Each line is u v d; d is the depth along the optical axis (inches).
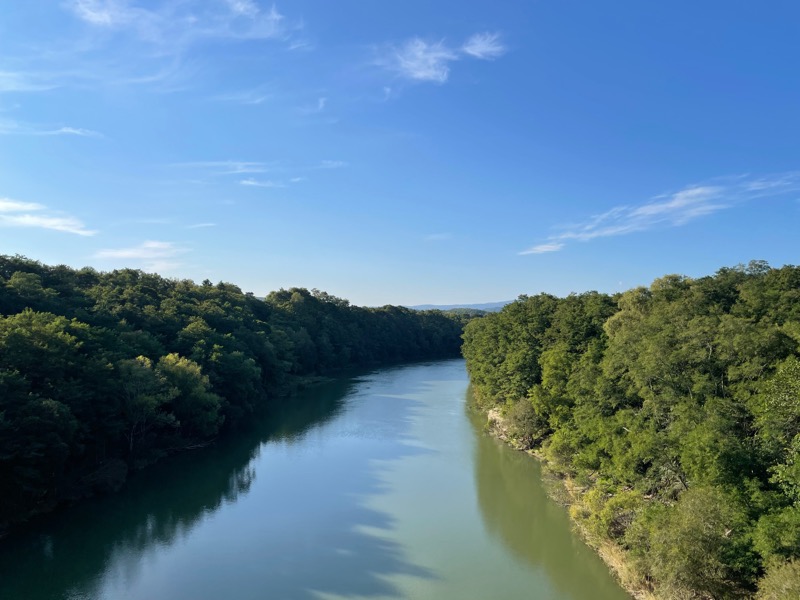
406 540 1636.3
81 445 1993.1
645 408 1651.1
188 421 2763.3
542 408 2374.5
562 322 2940.5
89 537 1679.4
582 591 1330.0
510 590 1343.5
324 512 1859.0
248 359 3518.7
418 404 3843.5
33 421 1727.4
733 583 1131.3
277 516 1830.7
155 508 1916.8
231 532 1707.7
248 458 2527.1
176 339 3361.2
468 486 2102.6
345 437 2883.9
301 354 5388.8
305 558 1528.1
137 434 2532.0
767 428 1205.7
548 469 2191.2
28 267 3376.0
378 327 7436.0
